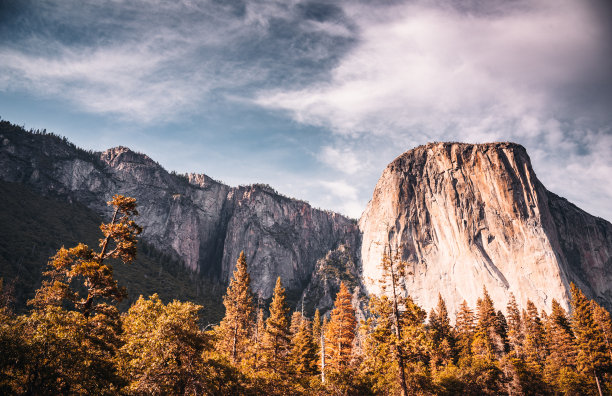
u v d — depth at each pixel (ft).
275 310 180.75
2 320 55.36
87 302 75.46
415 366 147.43
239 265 172.76
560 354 233.96
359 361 156.04
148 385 66.08
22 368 51.44
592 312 225.76
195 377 73.97
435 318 281.95
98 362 60.03
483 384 185.88
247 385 98.89
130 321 88.38
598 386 193.06
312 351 188.44
